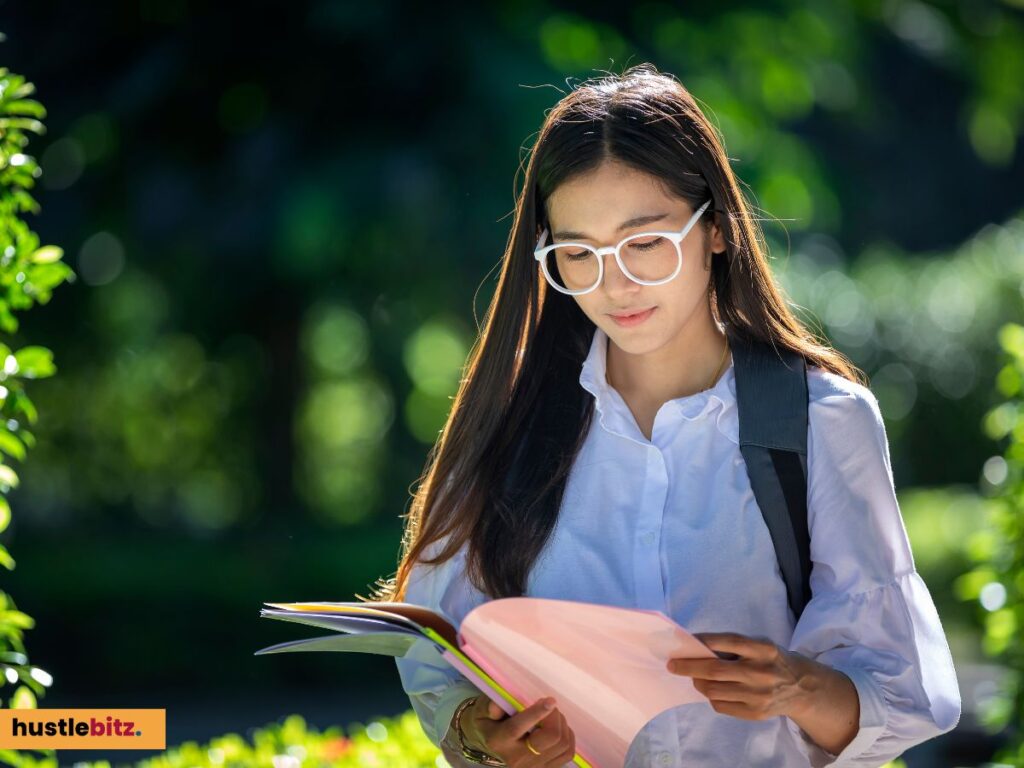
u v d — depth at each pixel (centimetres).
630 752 514
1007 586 935
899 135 4128
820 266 3644
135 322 3238
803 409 511
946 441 3231
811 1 2686
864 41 3114
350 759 788
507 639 469
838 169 3347
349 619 473
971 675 2047
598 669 468
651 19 2445
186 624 2355
